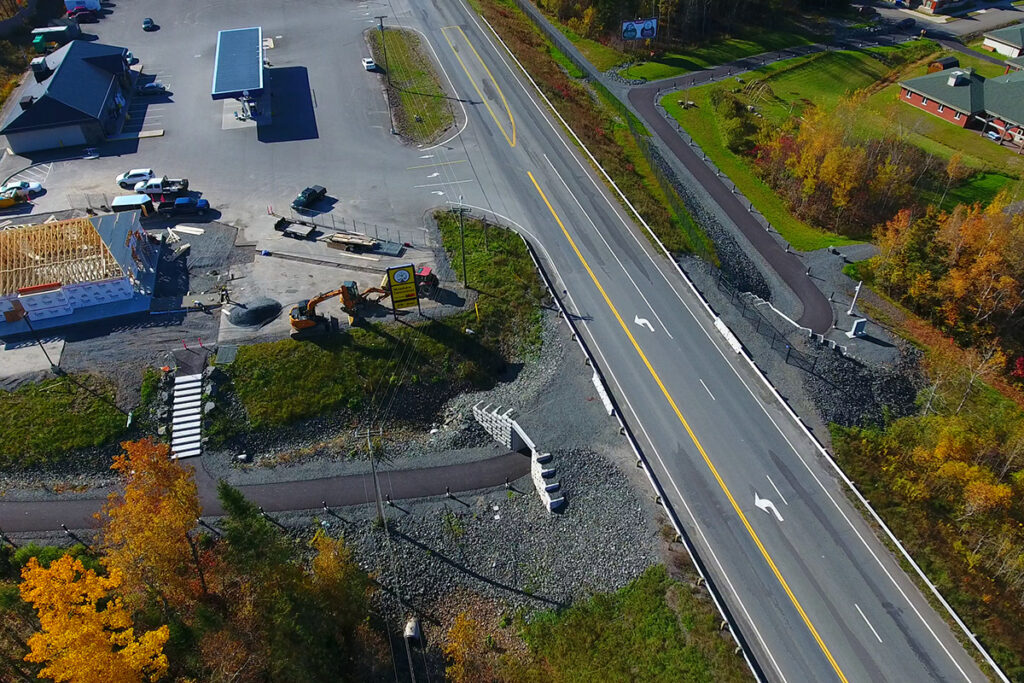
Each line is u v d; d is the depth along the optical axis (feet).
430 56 382.83
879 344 228.63
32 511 178.60
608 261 254.06
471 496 186.70
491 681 151.94
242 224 265.95
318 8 441.27
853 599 158.40
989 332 239.09
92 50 341.41
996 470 186.91
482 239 259.39
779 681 144.77
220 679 129.70
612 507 178.91
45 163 300.40
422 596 168.04
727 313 233.96
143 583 139.23
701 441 193.77
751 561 165.99
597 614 161.68
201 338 217.36
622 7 448.24
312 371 209.87
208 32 413.18
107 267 226.99
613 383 210.59
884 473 188.24
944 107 384.68
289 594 143.33
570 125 328.90
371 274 242.58
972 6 549.13
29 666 133.18
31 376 204.95
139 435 195.00
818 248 277.03
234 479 188.14
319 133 321.32
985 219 239.91
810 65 441.27
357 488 187.42
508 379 219.41
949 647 150.30
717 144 349.00
